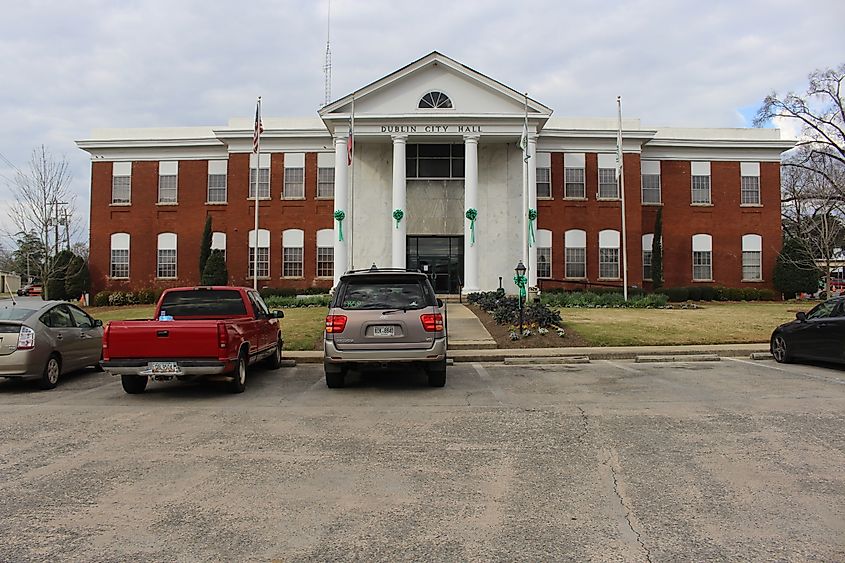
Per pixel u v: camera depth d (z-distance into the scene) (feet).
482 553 13.47
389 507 16.28
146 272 125.59
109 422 27.07
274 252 120.78
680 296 115.55
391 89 108.27
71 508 16.21
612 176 121.29
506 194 115.44
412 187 114.42
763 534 14.35
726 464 20.01
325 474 19.13
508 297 88.22
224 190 125.59
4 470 19.62
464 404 31.19
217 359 32.73
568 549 13.65
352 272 35.83
